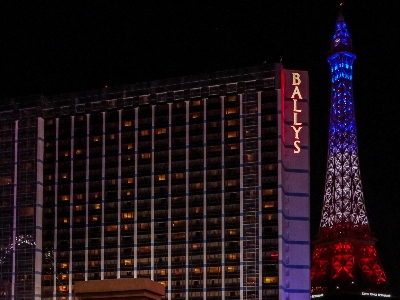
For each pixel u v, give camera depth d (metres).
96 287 87.44
